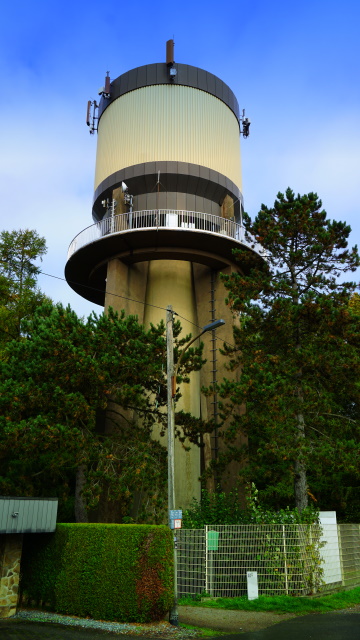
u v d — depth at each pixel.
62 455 20.16
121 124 32.03
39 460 24.61
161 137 30.89
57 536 15.37
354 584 18.48
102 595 13.85
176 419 23.50
